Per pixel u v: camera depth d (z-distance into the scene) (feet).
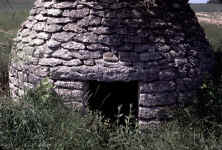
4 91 20.20
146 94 15.71
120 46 15.48
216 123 14.02
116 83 23.70
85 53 15.44
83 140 11.35
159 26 16.40
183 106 16.22
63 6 16.37
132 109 19.45
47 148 10.31
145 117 15.90
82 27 15.80
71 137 10.93
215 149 11.89
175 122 14.51
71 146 10.94
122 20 15.90
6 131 10.59
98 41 15.51
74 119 12.20
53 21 16.34
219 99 15.56
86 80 15.64
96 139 12.21
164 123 15.42
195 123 14.48
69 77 15.53
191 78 16.71
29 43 16.97
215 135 13.56
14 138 10.57
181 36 16.98
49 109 12.21
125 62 15.31
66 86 15.66
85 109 15.65
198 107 15.56
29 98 12.65
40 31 16.70
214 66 19.56
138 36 15.74
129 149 12.07
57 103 13.61
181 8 18.10
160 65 15.83
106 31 15.60
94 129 12.64
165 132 13.42
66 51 15.65
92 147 11.50
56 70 15.64
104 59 15.34
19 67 17.43
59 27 16.10
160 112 15.96
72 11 16.17
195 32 18.19
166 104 16.08
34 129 10.95
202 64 17.63
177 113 15.66
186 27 17.62
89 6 16.10
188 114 14.99
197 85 17.03
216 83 17.31
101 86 23.22
